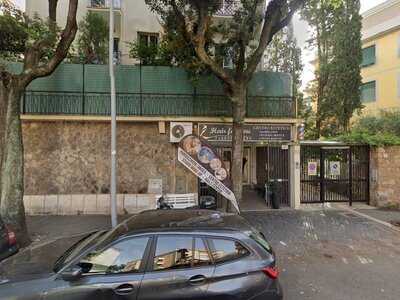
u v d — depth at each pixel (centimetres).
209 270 442
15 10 1209
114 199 995
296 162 1373
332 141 1444
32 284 427
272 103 1359
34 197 1232
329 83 2125
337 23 2069
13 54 1277
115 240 454
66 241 587
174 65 1327
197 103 1311
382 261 812
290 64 1806
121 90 1284
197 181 1298
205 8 1013
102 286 425
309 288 657
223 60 1315
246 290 441
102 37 1480
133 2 1841
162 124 1281
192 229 466
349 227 1109
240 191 1098
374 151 1423
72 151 1253
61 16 1761
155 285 430
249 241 470
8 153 895
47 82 1245
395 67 2453
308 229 1083
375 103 2612
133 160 1279
